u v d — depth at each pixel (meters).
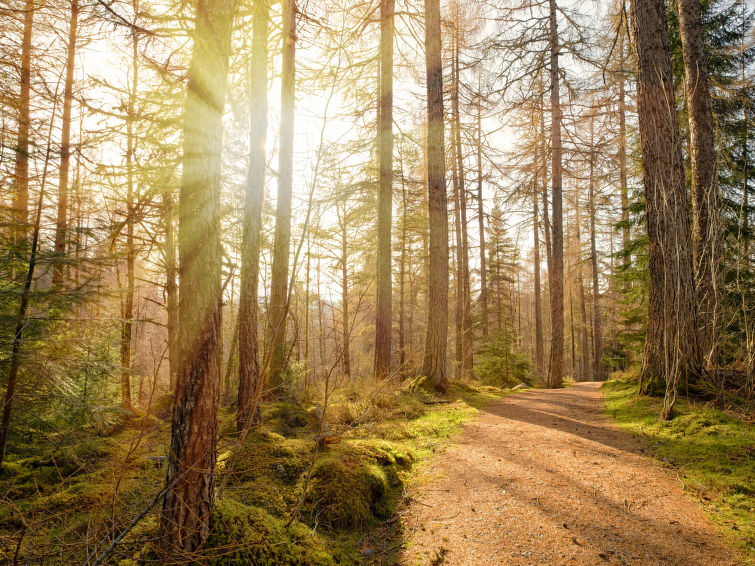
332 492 3.83
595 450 5.00
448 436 6.21
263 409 6.74
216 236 2.83
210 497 2.71
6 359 4.17
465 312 17.52
